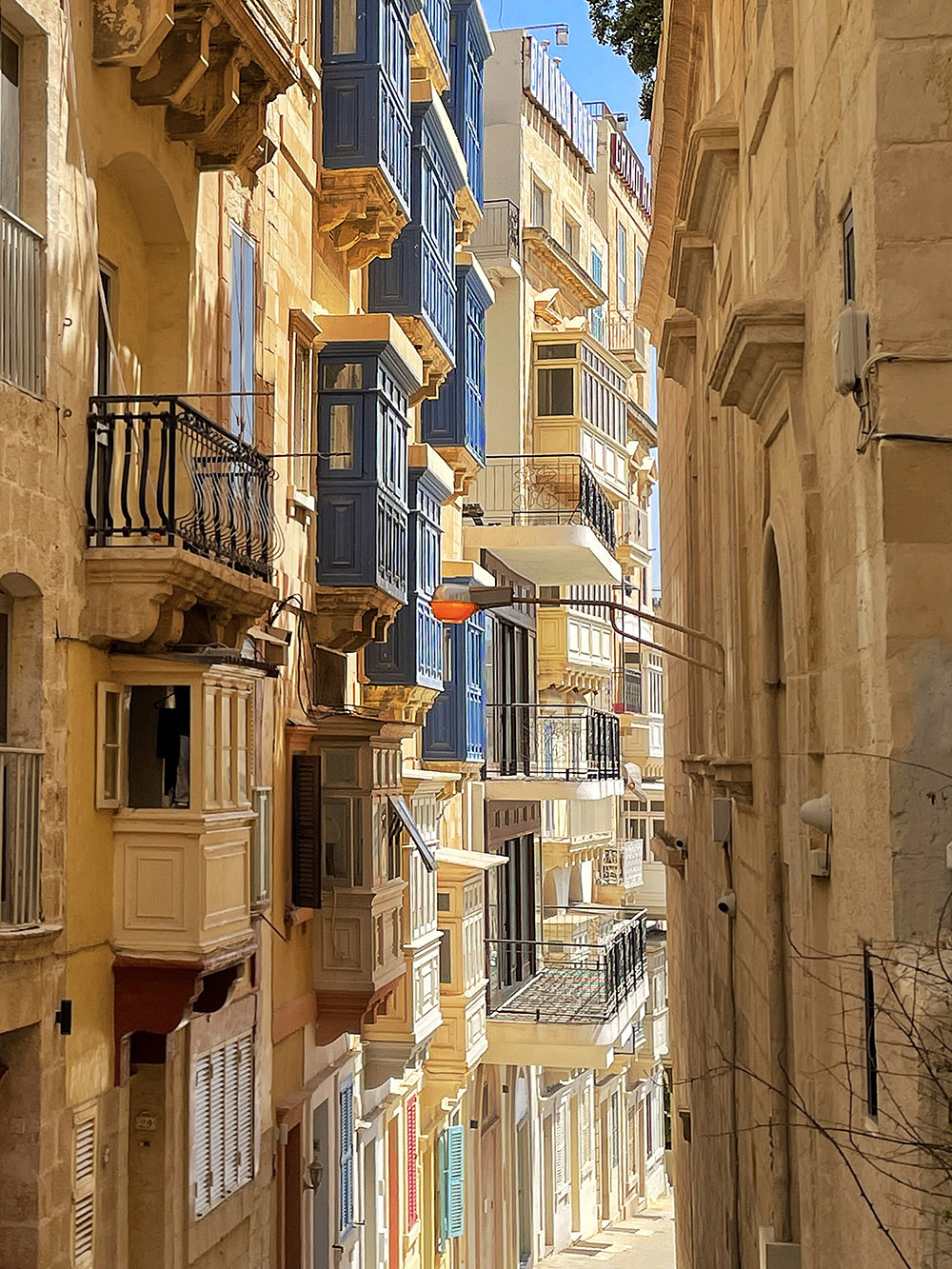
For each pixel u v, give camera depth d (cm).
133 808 1166
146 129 1217
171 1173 1266
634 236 4959
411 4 2116
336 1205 1883
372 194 1847
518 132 3606
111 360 1214
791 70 842
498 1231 3081
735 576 1167
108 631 1106
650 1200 4806
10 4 991
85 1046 1102
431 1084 2512
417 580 2108
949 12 593
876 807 602
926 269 590
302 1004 1706
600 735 3281
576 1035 2720
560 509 3147
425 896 2155
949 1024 530
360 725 1759
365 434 1789
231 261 1465
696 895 1828
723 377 920
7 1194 1014
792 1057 965
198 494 1156
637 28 2348
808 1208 806
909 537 584
